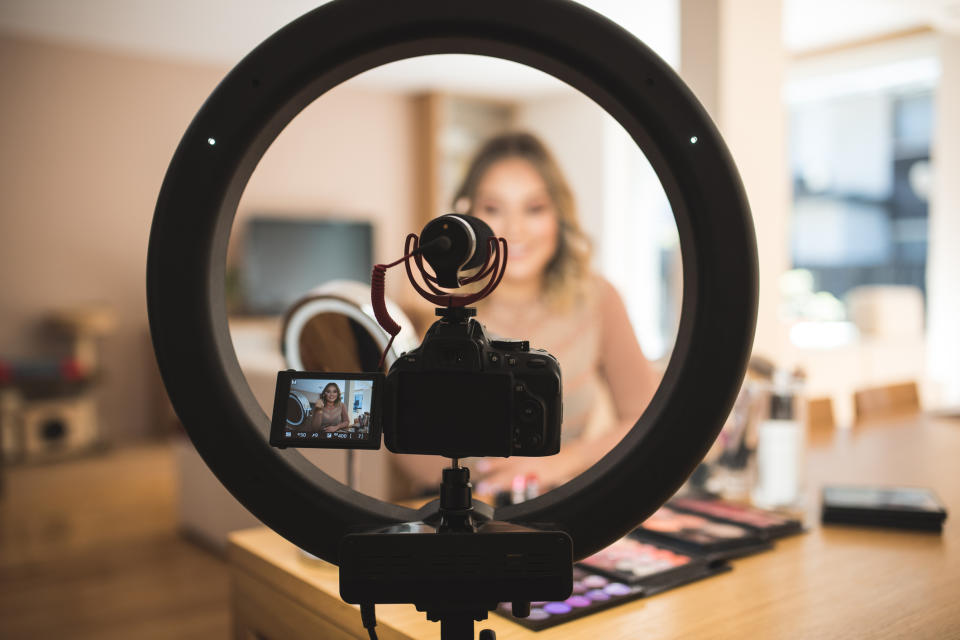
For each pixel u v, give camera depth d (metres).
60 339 5.32
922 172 5.90
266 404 2.52
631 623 0.80
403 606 0.85
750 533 1.03
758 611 0.83
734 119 2.02
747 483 1.26
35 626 2.37
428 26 0.59
